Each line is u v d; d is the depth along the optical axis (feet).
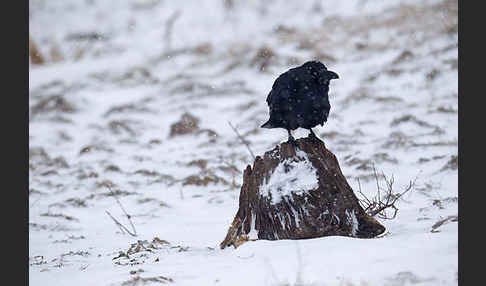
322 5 203.31
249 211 37.83
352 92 108.27
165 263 34.30
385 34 152.87
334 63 135.13
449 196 49.70
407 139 75.36
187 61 165.58
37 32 216.74
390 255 29.37
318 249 31.96
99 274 33.45
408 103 97.09
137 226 52.75
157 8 225.97
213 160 79.05
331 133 84.33
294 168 36.70
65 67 177.78
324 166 36.65
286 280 27.71
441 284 25.03
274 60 142.31
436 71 108.37
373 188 57.06
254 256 32.91
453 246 29.60
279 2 214.90
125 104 126.00
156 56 176.55
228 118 108.47
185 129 99.50
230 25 205.67
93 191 68.90
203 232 48.21
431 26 146.51
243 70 142.72
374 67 124.88
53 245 47.21
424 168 62.85
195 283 29.19
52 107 129.59
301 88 36.04
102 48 195.72
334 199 36.06
